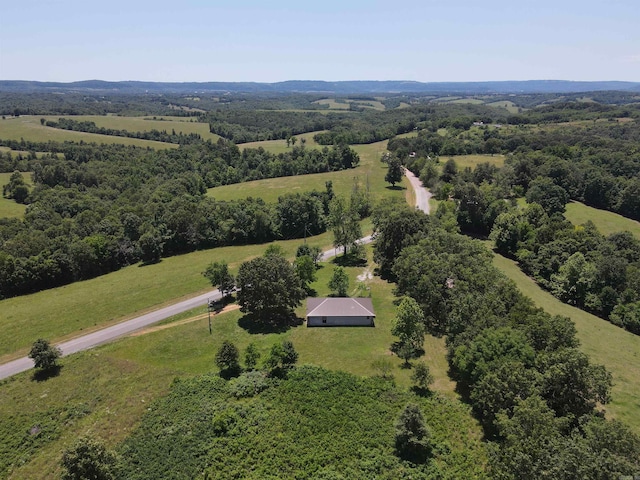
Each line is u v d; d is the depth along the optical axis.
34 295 92.44
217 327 74.56
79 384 58.62
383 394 53.53
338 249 116.31
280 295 74.19
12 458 46.59
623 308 77.50
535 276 95.31
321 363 61.75
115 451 45.44
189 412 50.94
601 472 31.55
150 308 83.31
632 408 51.25
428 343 67.25
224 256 113.19
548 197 125.19
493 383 45.78
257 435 46.66
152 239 112.00
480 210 120.06
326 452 44.16
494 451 42.31
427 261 75.19
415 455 43.75
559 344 51.00
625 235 99.19
